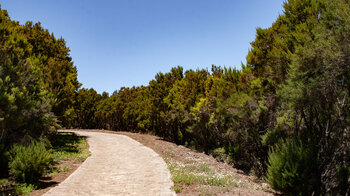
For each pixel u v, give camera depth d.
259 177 12.58
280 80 11.46
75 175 10.26
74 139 25.12
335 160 7.98
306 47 8.73
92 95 54.81
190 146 24.19
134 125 42.78
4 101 9.15
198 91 23.41
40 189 7.93
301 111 9.39
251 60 14.05
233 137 15.57
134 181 9.31
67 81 23.36
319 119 9.41
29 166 8.34
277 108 12.27
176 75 29.70
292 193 7.18
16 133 11.26
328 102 8.29
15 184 7.92
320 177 7.39
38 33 23.47
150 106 29.66
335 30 7.62
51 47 24.92
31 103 11.62
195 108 20.38
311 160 7.47
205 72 24.19
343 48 7.16
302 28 9.82
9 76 11.05
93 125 55.75
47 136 15.41
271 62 11.77
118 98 48.31
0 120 9.03
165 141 27.19
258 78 13.79
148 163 13.65
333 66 7.55
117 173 10.91
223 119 17.56
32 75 13.41
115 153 17.69
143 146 22.25
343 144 7.96
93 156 16.02
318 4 9.91
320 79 8.06
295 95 8.77
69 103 24.11
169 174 10.63
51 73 21.69
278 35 12.20
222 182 9.19
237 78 16.09
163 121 29.14
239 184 9.29
